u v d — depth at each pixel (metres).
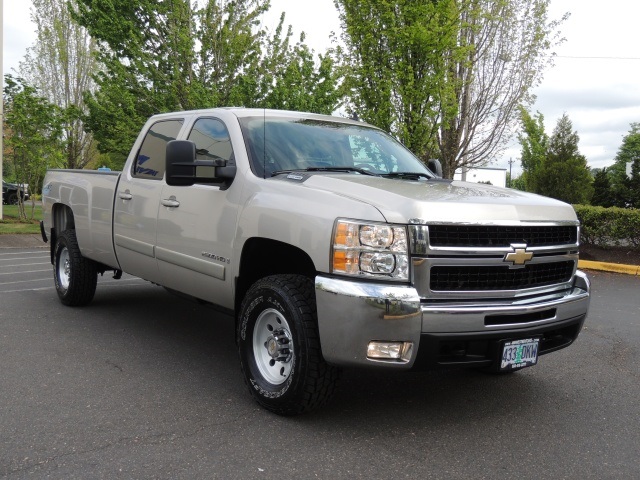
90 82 24.66
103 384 4.55
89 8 16.98
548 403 4.47
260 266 4.46
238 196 4.42
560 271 4.27
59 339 5.73
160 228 5.21
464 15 13.27
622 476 3.33
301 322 3.77
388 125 12.20
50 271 10.31
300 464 3.34
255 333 4.18
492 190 4.32
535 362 4.00
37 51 24.53
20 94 18.58
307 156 4.80
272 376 4.10
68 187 6.91
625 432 3.96
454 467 3.37
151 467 3.25
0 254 13.01
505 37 13.60
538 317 3.95
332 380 3.81
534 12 13.46
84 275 6.83
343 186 3.96
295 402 3.84
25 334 5.87
